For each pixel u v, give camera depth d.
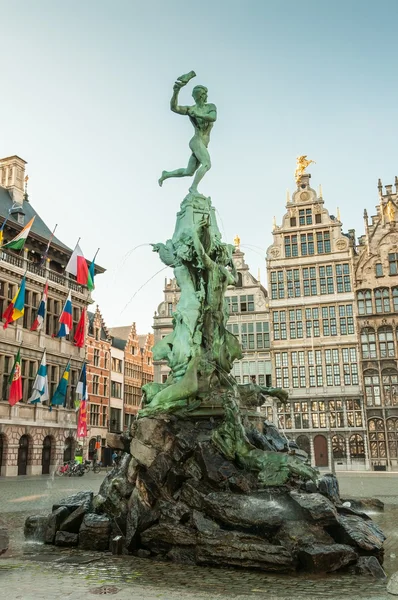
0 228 47.78
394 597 8.27
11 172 56.66
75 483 35.41
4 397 46.78
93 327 73.31
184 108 19.27
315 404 59.03
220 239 19.34
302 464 12.40
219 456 12.84
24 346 48.84
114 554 11.82
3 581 9.37
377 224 61.44
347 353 59.31
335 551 10.01
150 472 12.85
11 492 27.84
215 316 17.95
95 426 71.12
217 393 15.76
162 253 19.41
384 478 41.47
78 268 47.03
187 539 11.12
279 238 64.06
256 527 10.84
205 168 19.28
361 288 60.34
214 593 8.50
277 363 61.09
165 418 14.15
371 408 57.09
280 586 9.01
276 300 62.72
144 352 90.12
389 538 13.87
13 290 48.97
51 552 12.10
